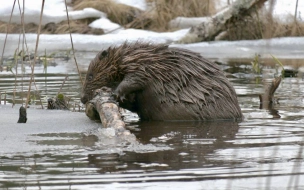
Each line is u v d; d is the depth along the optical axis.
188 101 12.88
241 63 22.53
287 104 14.77
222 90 13.02
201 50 26.02
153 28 29.72
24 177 8.45
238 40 27.89
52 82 17.86
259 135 11.24
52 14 29.67
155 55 12.95
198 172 8.71
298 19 28.34
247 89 16.89
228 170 8.80
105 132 11.14
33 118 12.84
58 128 11.88
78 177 8.45
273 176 8.57
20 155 9.66
